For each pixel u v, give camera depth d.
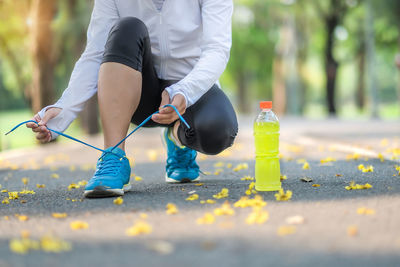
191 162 4.35
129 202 3.28
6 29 16.95
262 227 2.49
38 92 13.45
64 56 15.43
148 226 2.48
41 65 13.41
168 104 3.27
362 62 36.56
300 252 2.08
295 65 34.12
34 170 7.12
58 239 2.41
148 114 3.89
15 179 5.88
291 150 8.19
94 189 3.44
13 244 2.27
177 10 3.70
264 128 3.56
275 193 3.46
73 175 6.11
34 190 4.48
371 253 2.04
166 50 3.76
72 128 25.55
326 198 3.19
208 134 3.55
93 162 8.22
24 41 17.75
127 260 2.05
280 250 2.11
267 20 35.25
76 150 11.58
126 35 3.48
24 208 3.33
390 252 2.04
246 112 42.31
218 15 3.57
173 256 2.08
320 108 67.25
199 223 2.61
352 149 7.30
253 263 1.97
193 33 3.77
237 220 2.65
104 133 3.56
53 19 13.38
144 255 2.11
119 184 3.49
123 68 3.47
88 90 3.69
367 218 2.59
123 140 3.54
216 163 6.78
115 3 3.78
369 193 3.31
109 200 3.38
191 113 3.57
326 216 2.67
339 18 29.00
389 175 4.22
